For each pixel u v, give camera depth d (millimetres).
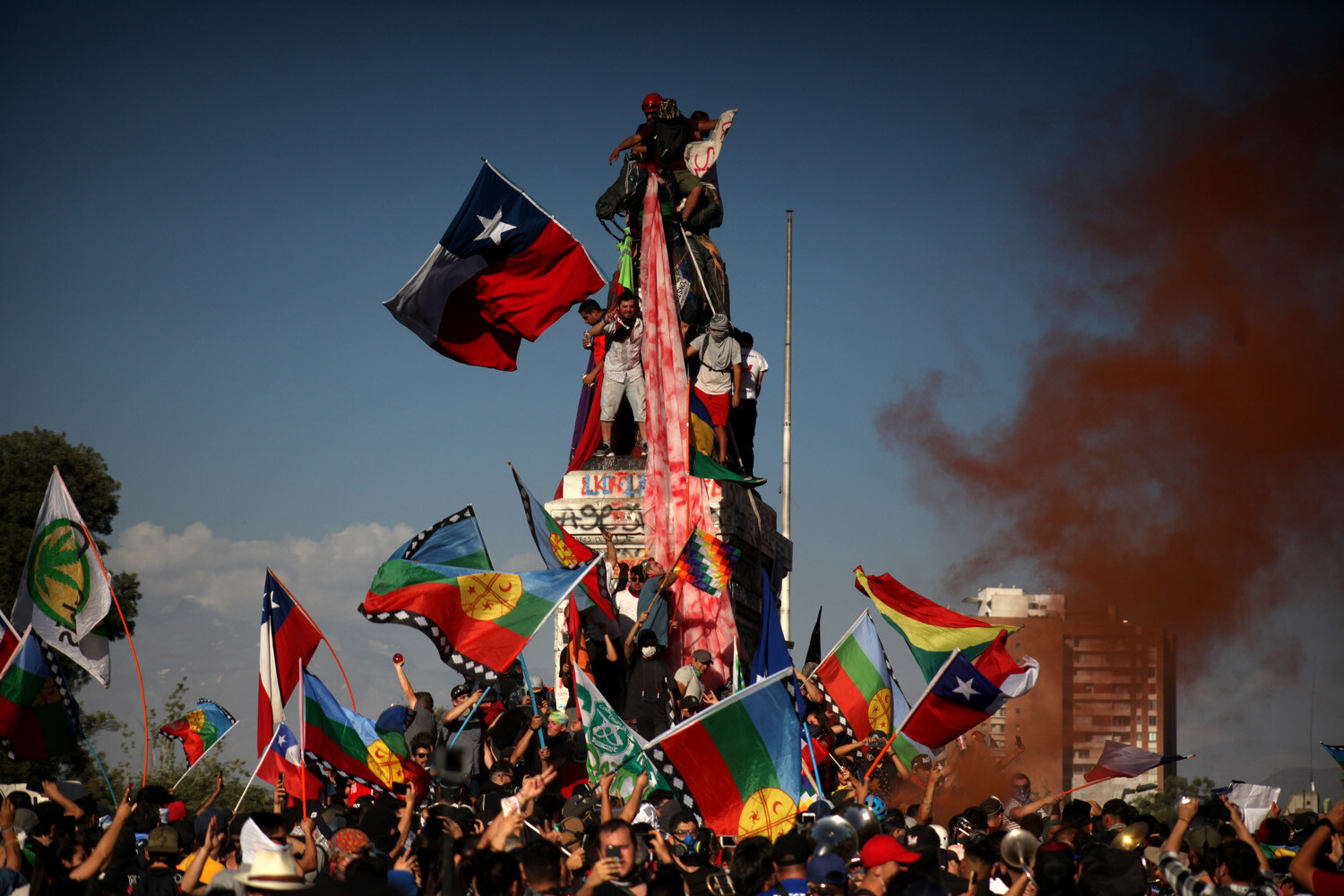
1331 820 10445
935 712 16797
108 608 16750
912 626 20062
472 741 17984
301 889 8539
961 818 15375
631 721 20859
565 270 25531
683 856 13031
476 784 17812
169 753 46500
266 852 8633
